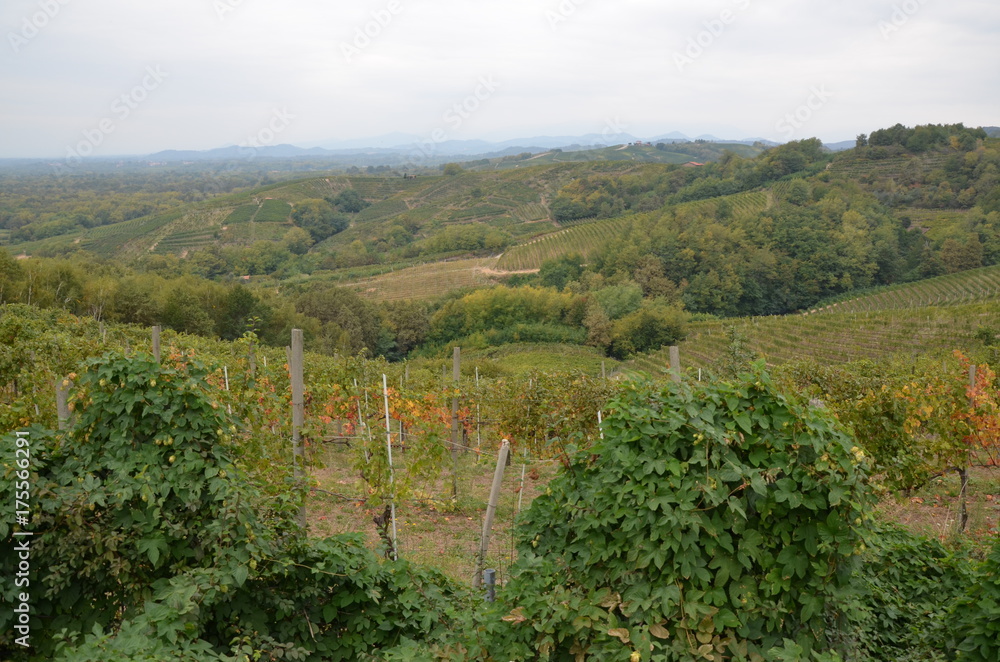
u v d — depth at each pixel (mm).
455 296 85438
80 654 3459
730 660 3709
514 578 4336
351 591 4742
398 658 4047
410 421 10500
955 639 4168
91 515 4383
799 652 3496
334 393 10297
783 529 3795
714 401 3982
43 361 11641
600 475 4250
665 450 3924
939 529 8430
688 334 69312
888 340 45719
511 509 10062
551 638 3756
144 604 4133
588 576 4109
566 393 10938
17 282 37781
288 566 4551
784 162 135125
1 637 4184
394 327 72375
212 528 4312
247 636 4168
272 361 14898
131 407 4539
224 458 4793
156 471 4504
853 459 3760
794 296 92500
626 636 3592
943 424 9609
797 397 4023
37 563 4344
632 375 4406
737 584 3777
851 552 3695
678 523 3734
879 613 5047
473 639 4152
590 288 88625
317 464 7242
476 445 14797
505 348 71250
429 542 8336
